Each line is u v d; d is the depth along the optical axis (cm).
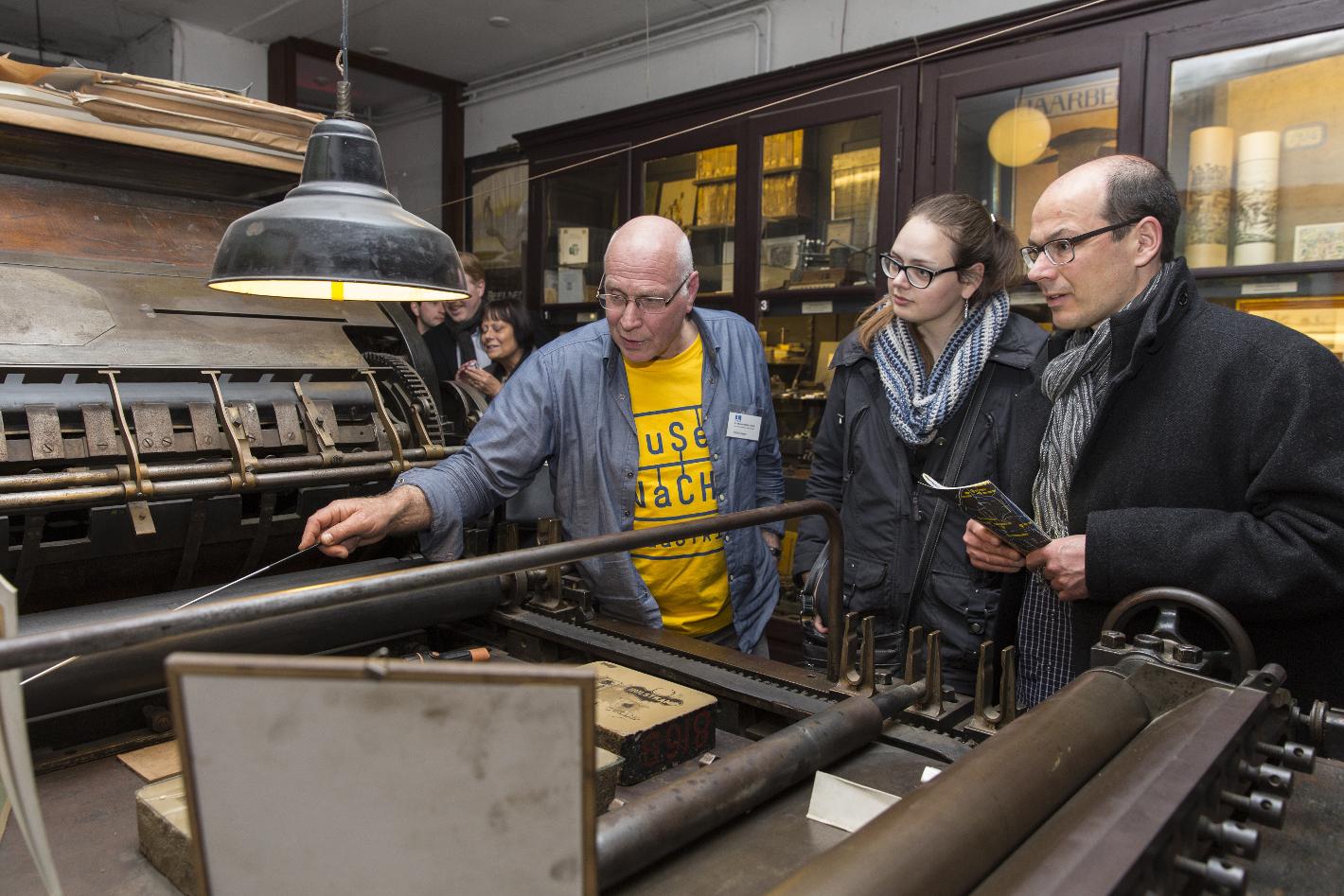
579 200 424
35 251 158
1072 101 279
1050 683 165
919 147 307
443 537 157
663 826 86
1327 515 121
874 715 117
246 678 52
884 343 188
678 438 185
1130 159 140
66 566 141
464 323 375
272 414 162
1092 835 70
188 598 133
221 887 55
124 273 164
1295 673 133
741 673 137
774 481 210
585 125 405
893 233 317
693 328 190
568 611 161
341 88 134
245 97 176
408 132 615
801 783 109
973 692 175
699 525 115
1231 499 133
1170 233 140
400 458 167
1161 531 128
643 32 473
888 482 184
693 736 120
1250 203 249
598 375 180
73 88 165
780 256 354
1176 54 253
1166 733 91
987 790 77
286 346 169
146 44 516
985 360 174
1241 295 254
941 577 176
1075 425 148
